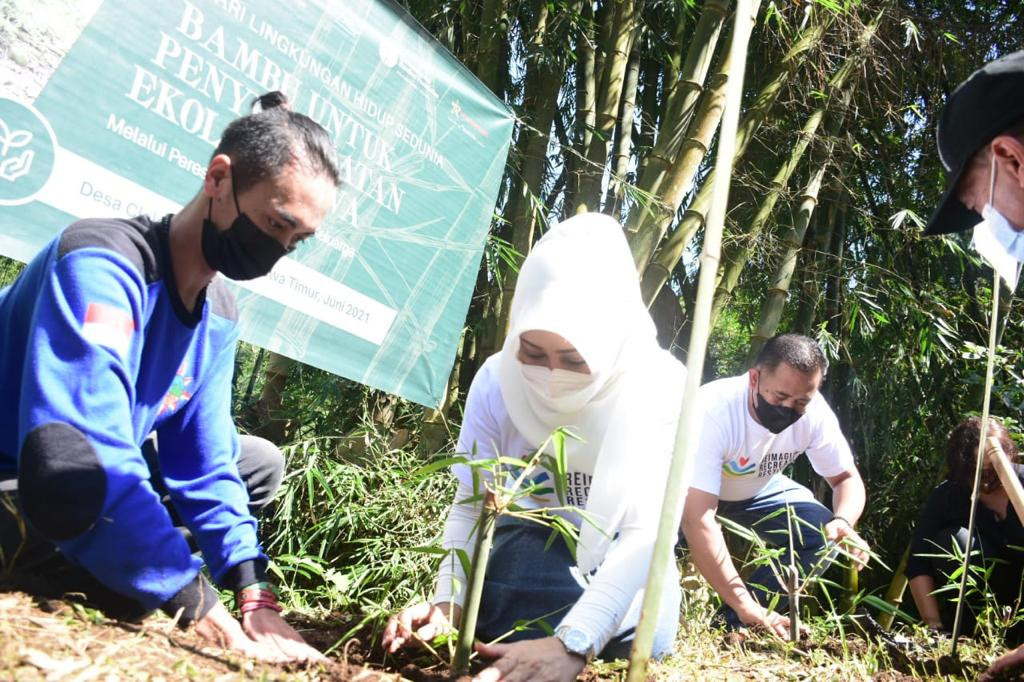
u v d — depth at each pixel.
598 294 1.92
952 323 5.11
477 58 3.93
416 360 3.14
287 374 3.58
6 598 1.50
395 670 1.84
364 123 2.89
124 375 1.60
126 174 2.36
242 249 1.68
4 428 1.70
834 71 4.74
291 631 1.84
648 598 1.22
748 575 3.42
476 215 3.29
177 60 2.42
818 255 4.96
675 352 5.01
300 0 2.68
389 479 3.16
